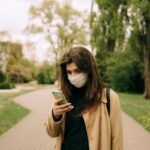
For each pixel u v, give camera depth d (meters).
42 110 23.89
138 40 36.69
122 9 36.44
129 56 47.88
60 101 3.81
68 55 3.88
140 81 48.25
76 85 3.94
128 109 24.09
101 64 50.28
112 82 48.78
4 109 22.77
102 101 3.97
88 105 3.96
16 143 12.65
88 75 3.92
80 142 3.93
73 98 4.04
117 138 3.98
